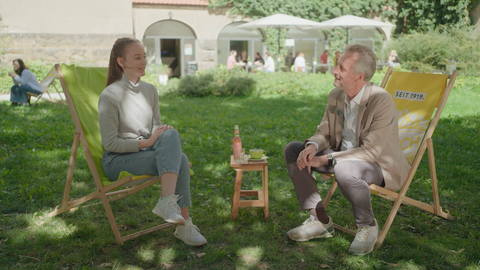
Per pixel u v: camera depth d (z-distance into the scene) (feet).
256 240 8.96
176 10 56.49
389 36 65.26
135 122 9.09
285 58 63.31
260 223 9.82
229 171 14.20
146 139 8.86
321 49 67.21
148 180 9.45
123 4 51.70
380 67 53.31
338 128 9.20
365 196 8.13
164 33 58.85
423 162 14.82
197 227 9.30
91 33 50.90
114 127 8.75
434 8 62.13
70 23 49.98
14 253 8.27
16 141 18.17
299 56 52.54
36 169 14.03
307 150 8.79
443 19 61.93
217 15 58.59
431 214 10.33
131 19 52.39
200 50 58.59
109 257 8.22
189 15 57.26
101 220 10.05
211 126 22.91
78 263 7.95
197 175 13.76
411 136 9.85
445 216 9.93
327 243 8.83
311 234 8.89
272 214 10.45
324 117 9.55
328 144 9.55
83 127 9.25
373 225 8.39
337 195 11.81
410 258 8.14
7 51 47.83
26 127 21.42
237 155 10.04
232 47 62.28
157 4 55.26
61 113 27.35
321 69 62.85
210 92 40.73
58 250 8.38
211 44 58.90
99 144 9.49
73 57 50.65
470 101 30.66
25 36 48.42
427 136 9.12
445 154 15.76
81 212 10.49
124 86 9.00
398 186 8.73
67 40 50.11
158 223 9.95
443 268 7.74
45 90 31.91
